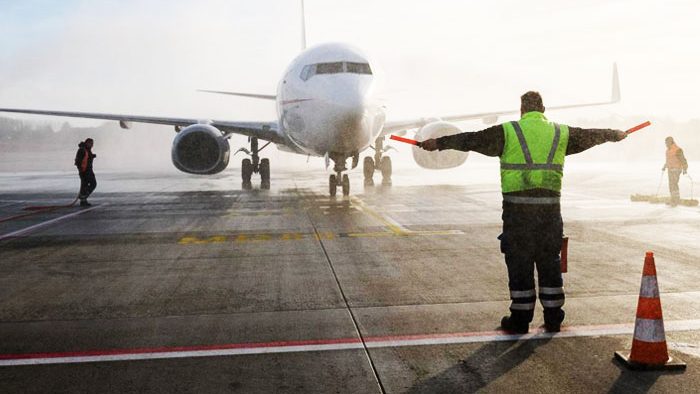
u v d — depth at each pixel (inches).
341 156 612.4
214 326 195.9
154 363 163.3
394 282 255.1
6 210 572.7
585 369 155.3
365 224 439.2
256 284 254.5
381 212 513.7
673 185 548.1
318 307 217.3
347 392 142.7
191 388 146.3
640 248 330.0
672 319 196.7
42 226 451.5
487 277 263.1
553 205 184.4
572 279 256.5
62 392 145.0
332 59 578.2
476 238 372.5
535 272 274.8
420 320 199.9
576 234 379.9
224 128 749.3
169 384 149.0
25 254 334.0
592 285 245.6
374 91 565.9
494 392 141.6
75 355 170.2
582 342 176.4
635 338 156.9
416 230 407.5
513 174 184.7
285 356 167.3
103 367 160.9
